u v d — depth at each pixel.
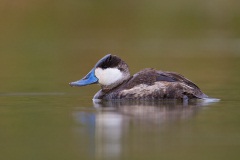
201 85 17.50
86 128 10.84
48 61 24.58
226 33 33.84
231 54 26.83
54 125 11.21
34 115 12.30
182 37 33.00
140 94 13.79
